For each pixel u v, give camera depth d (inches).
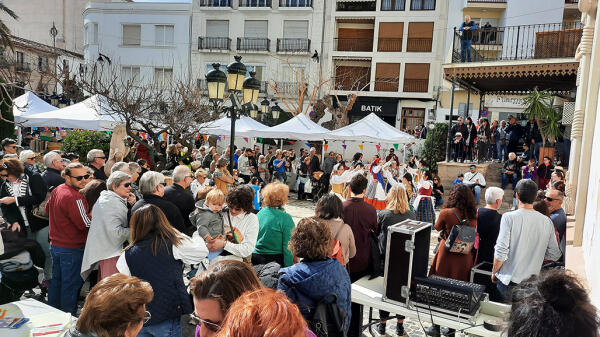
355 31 1123.3
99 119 410.6
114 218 133.7
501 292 128.6
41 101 516.7
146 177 145.3
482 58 575.8
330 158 534.6
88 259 132.4
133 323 68.3
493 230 150.1
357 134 532.1
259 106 1114.1
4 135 459.2
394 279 118.1
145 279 103.4
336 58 1112.2
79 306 169.6
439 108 1043.3
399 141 530.6
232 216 143.1
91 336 66.7
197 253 111.3
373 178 392.5
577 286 57.4
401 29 1065.5
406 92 1063.6
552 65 457.4
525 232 124.0
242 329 37.7
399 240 116.7
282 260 147.6
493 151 602.5
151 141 603.8
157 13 1154.7
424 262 123.8
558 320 54.4
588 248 117.9
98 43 1170.0
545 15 901.2
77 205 147.4
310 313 90.0
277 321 37.7
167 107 459.5
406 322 175.6
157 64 1163.9
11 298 161.2
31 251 169.3
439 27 1038.4
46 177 202.2
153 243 105.6
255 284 67.8
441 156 693.9
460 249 137.5
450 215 148.5
